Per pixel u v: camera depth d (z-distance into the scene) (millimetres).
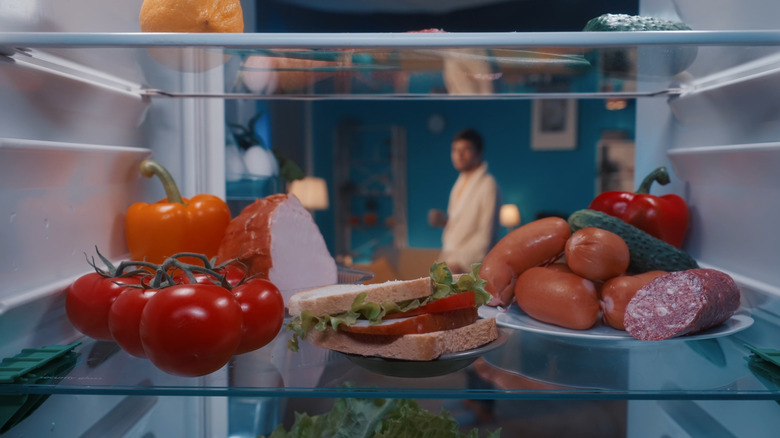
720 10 743
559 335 616
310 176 3051
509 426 771
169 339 478
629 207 850
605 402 826
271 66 660
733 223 755
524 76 722
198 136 939
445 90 848
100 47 545
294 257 775
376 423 625
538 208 3123
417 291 545
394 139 3223
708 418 695
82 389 472
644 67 660
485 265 724
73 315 576
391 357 520
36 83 580
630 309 613
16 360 516
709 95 747
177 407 773
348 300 558
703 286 589
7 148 517
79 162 656
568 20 1997
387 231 3223
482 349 547
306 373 516
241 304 539
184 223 751
